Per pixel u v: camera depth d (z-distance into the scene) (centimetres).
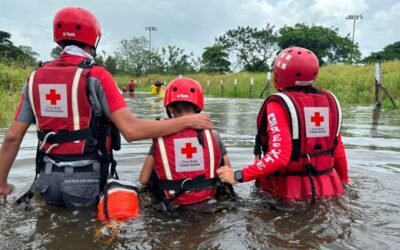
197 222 258
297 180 307
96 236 235
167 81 4862
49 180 288
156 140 291
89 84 282
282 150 292
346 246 222
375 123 783
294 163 303
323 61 5975
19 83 1191
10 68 1254
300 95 305
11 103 949
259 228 247
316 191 307
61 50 312
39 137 294
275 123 299
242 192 324
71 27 296
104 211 263
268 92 2095
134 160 430
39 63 307
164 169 288
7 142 297
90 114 285
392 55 5656
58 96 282
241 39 6366
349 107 1241
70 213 274
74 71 283
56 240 229
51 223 255
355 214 271
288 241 229
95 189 291
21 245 223
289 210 279
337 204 291
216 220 261
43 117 287
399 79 1680
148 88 4112
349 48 5956
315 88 321
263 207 286
